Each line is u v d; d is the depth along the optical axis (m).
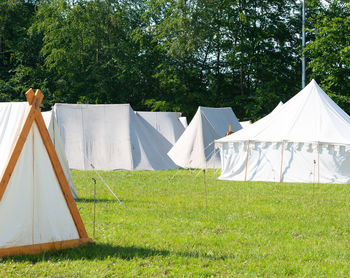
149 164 18.30
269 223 7.34
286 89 36.75
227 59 37.25
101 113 19.06
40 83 37.62
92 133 18.50
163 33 34.62
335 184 13.23
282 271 4.76
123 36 39.72
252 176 14.70
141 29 40.50
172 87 37.72
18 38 38.91
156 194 10.73
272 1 35.97
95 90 37.66
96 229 6.67
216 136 20.11
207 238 6.20
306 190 11.80
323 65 30.16
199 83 38.59
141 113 22.72
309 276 4.62
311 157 14.06
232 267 4.90
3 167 5.17
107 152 18.22
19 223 5.19
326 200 9.97
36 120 5.41
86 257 5.18
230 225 7.16
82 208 8.57
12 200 5.17
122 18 38.41
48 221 5.41
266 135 14.97
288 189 12.01
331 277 4.59
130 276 4.50
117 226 6.89
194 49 34.34
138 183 13.11
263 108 36.62
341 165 13.80
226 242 6.00
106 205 8.95
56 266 4.78
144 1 40.34
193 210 8.48
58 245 5.43
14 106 5.71
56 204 5.49
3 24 38.88
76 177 14.70
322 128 14.69
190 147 19.66
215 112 21.52
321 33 30.22
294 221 7.53
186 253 5.41
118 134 18.59
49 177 5.46
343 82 30.14
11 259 4.98
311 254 5.46
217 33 35.38
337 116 15.22
